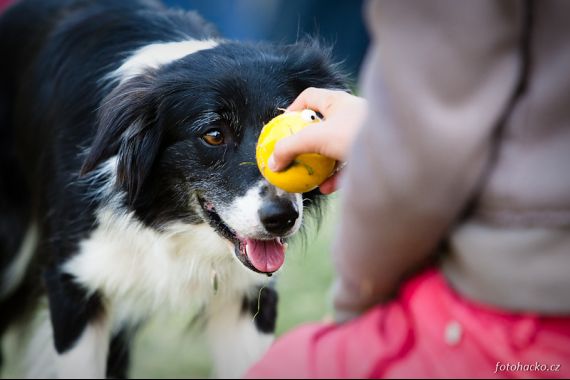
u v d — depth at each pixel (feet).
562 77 6.66
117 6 19.54
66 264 17.33
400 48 6.88
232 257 17.08
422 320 8.18
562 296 7.09
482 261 7.37
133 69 17.16
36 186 19.34
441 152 6.78
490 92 6.69
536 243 7.05
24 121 19.99
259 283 17.71
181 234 16.80
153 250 16.99
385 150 7.06
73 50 18.93
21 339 21.94
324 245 28.94
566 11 6.59
